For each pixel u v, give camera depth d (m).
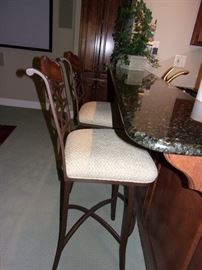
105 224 1.27
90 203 1.80
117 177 0.93
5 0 3.11
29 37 3.31
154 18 2.37
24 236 1.45
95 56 3.17
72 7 3.07
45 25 3.22
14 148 2.47
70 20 3.16
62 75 1.13
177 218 0.96
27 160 2.28
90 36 3.08
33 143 2.62
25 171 2.11
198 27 2.30
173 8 2.32
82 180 0.95
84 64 3.22
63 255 1.35
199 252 0.78
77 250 1.40
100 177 0.93
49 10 3.12
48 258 1.33
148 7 2.32
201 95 1.16
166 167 1.11
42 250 1.37
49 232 1.50
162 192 1.15
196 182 0.71
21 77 3.57
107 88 3.22
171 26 2.39
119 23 2.61
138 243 1.49
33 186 1.92
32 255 1.34
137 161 0.94
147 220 1.35
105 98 3.34
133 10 2.20
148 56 2.17
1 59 3.47
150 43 2.42
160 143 0.63
